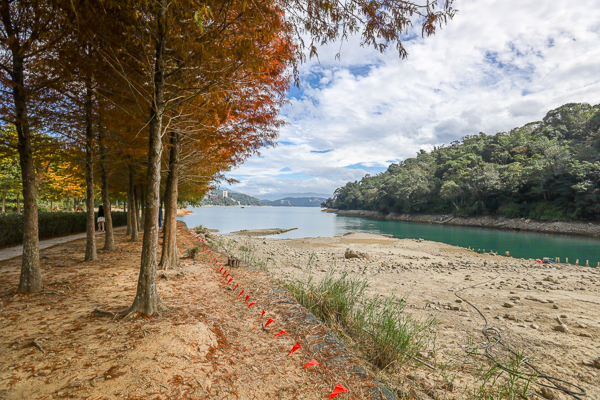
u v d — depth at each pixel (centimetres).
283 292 620
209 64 445
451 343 522
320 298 588
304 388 284
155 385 262
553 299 830
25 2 392
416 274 1219
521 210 5862
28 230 549
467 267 1448
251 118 754
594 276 1255
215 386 272
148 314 425
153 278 438
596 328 601
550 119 8912
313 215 12438
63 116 674
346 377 309
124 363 294
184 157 860
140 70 475
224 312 479
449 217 7356
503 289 966
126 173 1439
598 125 7106
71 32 410
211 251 1204
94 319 412
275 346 373
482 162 7238
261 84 681
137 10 390
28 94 527
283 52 552
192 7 353
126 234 1809
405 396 325
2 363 290
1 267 816
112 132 805
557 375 415
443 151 11012
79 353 312
